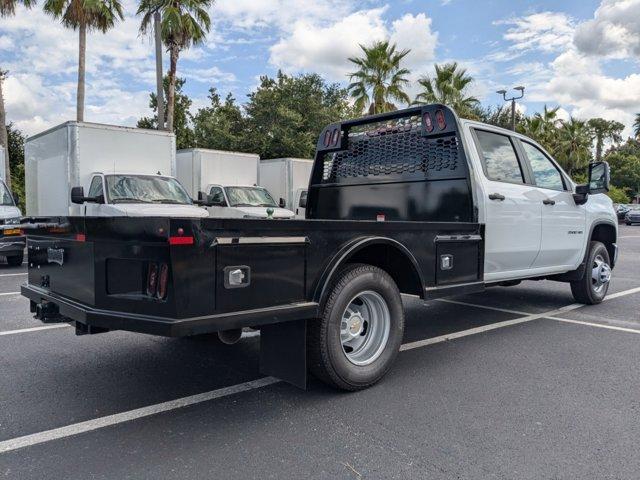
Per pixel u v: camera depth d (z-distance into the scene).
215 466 2.80
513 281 6.35
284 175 18.70
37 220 4.12
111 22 20.39
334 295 3.62
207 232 2.98
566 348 5.09
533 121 43.28
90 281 3.35
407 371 4.37
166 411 3.53
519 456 2.91
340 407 3.60
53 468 2.78
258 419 3.40
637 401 3.71
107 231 3.19
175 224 2.85
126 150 11.43
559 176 6.36
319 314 3.50
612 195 53.84
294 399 3.74
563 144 45.38
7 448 3.00
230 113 31.86
